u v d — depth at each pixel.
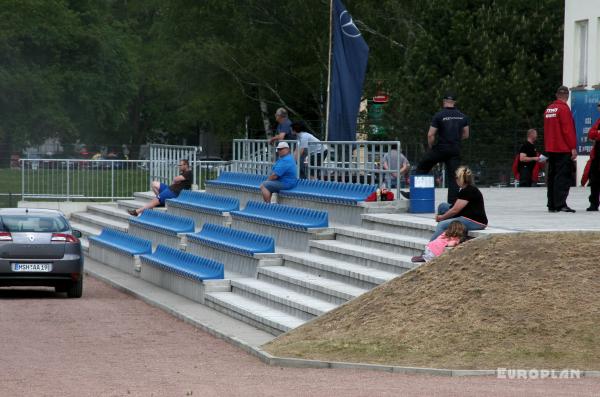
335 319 27.12
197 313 34.78
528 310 24.31
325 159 44.66
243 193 50.62
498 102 79.62
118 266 50.28
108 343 29.06
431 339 24.27
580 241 26.69
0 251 39.91
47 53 126.69
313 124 98.94
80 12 137.50
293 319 30.56
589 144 57.47
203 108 103.94
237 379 22.84
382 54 95.06
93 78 128.00
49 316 34.94
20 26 123.25
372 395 20.28
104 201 68.62
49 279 40.12
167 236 48.75
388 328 25.36
